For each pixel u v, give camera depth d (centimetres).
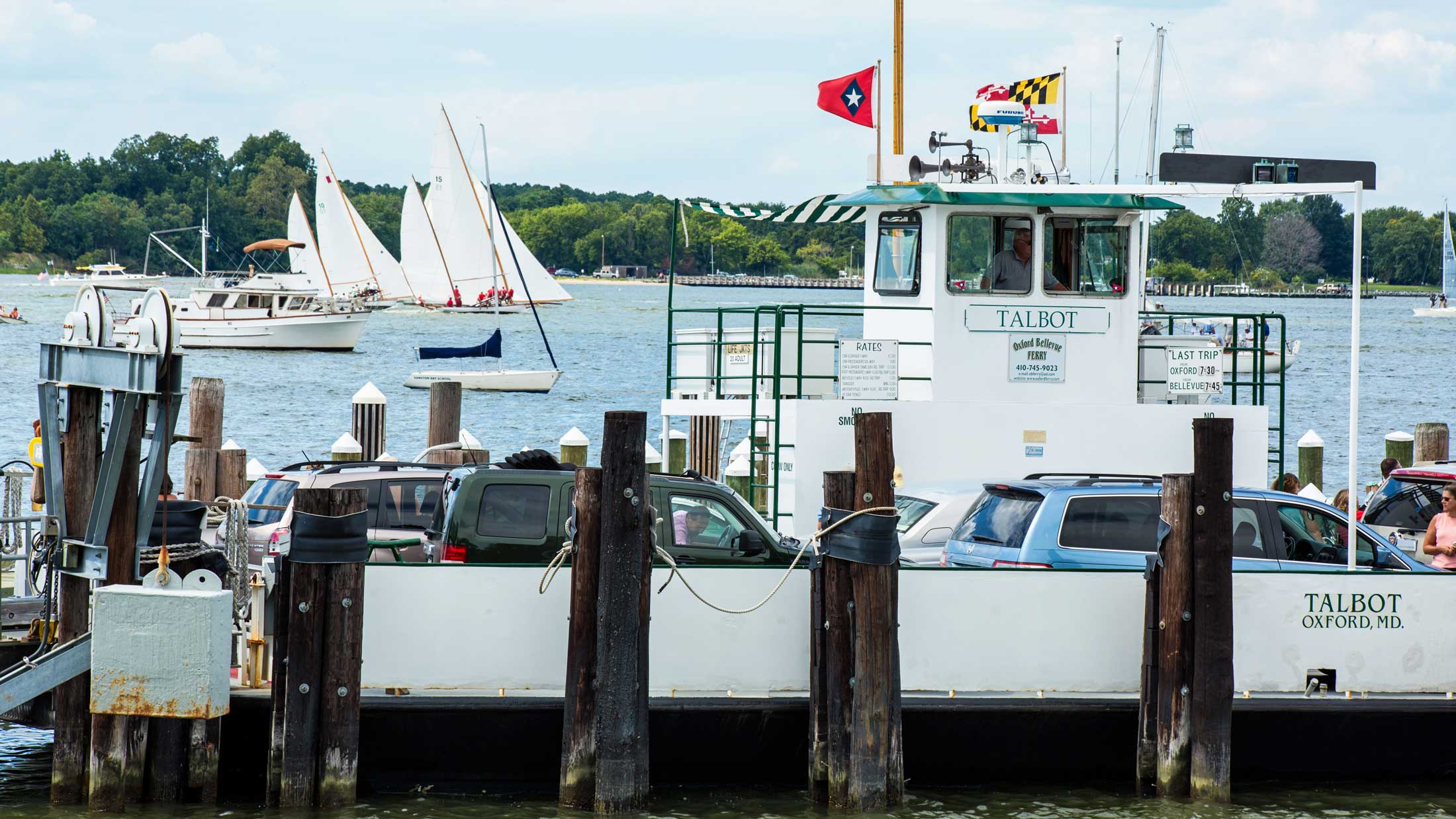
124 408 2411
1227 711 2567
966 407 3812
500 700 2567
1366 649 2741
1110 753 2692
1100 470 3850
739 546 2952
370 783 2552
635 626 2452
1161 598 2592
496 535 2922
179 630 2380
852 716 2503
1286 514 2945
